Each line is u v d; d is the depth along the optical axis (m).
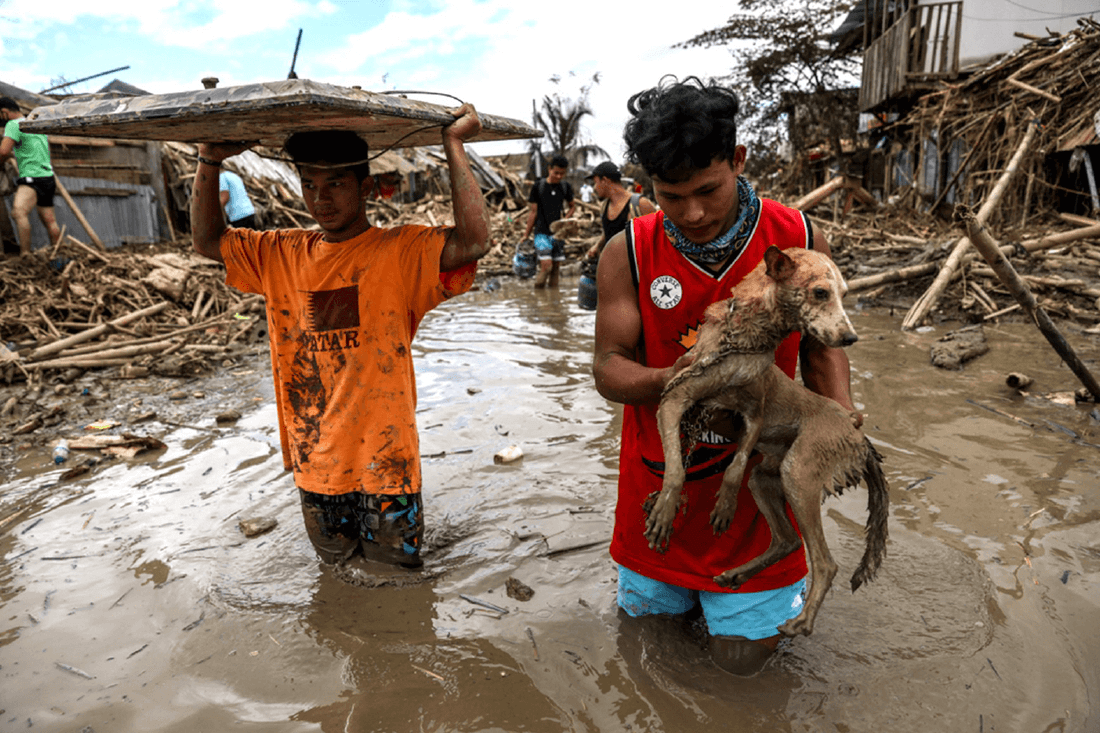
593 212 20.64
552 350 6.96
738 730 2.11
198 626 2.69
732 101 1.89
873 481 2.20
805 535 1.98
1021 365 5.93
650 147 1.85
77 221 11.11
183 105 2.28
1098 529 3.19
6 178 9.79
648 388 2.10
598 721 2.16
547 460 4.24
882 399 5.14
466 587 2.94
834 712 2.16
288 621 2.71
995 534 3.19
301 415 2.99
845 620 2.59
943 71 16.62
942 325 7.63
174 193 13.64
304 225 15.50
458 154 2.71
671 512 1.90
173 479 4.09
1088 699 2.15
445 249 2.81
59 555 3.24
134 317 7.62
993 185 13.12
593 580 2.96
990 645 2.42
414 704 2.25
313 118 2.35
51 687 2.37
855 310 8.67
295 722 2.18
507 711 2.21
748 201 2.17
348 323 2.84
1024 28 16.06
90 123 2.44
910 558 3.00
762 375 1.96
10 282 7.97
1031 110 12.56
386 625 2.68
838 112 25.89
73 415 5.32
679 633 2.56
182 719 2.21
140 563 3.16
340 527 3.08
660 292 2.25
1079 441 4.24
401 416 2.92
